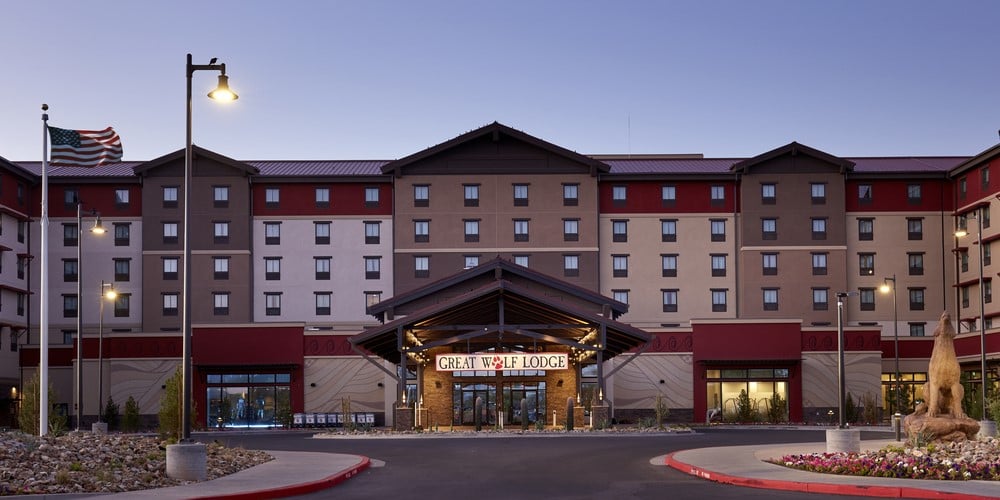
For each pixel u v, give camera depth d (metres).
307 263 78.81
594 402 46.81
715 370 64.81
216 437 47.72
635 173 79.69
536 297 44.72
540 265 78.38
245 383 64.06
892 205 80.31
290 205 79.31
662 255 79.38
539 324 47.66
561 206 78.88
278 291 78.44
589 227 78.75
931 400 28.77
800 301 78.75
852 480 20.80
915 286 79.62
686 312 78.94
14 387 71.56
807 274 79.00
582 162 78.62
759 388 64.56
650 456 29.27
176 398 34.53
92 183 78.81
